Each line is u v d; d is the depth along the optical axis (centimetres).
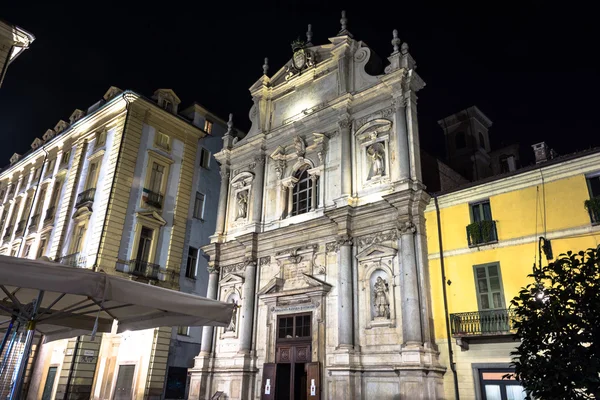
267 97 2834
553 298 725
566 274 739
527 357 725
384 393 1752
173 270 2808
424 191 1909
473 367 1617
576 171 1603
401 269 1862
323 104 2447
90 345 2438
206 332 2447
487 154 3203
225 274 2594
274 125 2734
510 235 1686
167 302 828
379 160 2148
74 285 727
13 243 3512
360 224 2064
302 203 2420
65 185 3189
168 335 2577
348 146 2269
